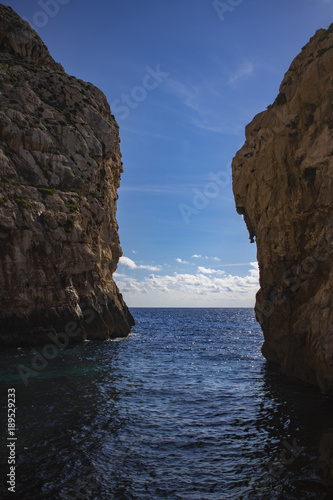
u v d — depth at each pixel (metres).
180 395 20.61
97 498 9.67
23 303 36.62
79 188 48.53
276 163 28.00
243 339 55.53
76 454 12.24
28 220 38.59
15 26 54.94
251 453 12.58
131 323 60.25
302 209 25.11
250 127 32.78
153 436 14.16
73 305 41.62
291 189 26.19
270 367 29.39
